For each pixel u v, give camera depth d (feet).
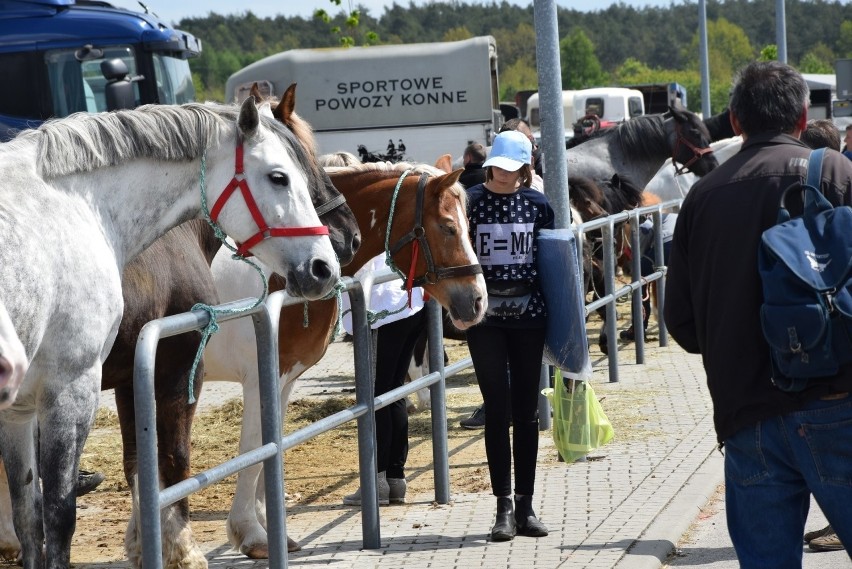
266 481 22.49
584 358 28.60
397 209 27.55
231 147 21.84
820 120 43.09
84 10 72.64
